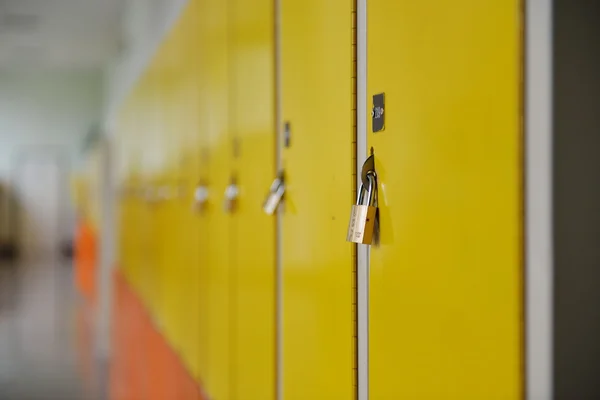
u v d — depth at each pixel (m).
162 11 4.48
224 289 2.34
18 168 14.59
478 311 0.86
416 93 1.01
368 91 1.18
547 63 0.74
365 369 1.22
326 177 1.39
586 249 0.75
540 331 0.75
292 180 1.61
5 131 14.31
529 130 0.77
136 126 5.90
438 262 0.95
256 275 1.91
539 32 0.75
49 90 14.46
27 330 7.00
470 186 0.87
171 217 3.74
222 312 2.37
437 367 0.96
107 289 6.36
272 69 1.74
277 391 1.74
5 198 14.69
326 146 1.38
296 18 1.56
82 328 7.18
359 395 1.25
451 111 0.92
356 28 1.24
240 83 2.10
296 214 1.58
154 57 4.61
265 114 1.81
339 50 1.31
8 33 8.76
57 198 15.03
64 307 8.53
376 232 1.15
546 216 0.74
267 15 1.78
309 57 1.48
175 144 3.60
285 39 1.64
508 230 0.80
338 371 1.33
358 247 1.25
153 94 4.66
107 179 6.63
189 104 3.12
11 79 14.26
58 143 14.59
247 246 2.02
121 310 6.62
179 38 3.46
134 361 5.32
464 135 0.89
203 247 2.76
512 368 0.79
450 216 0.92
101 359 5.84
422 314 1.00
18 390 4.79
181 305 3.33
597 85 0.75
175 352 3.50
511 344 0.79
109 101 12.06
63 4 7.28
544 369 0.75
